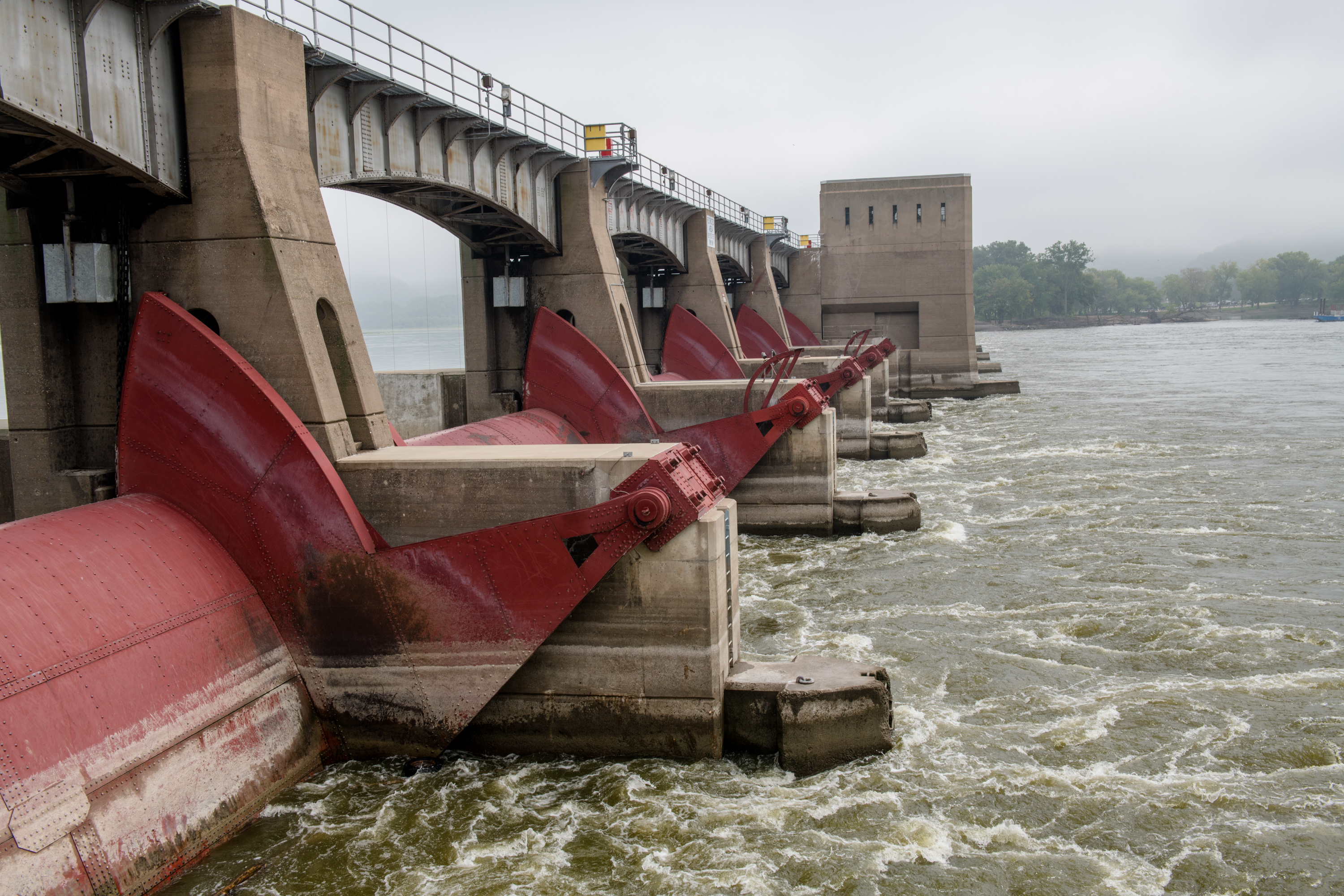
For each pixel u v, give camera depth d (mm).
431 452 19125
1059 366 118062
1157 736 18000
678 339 51125
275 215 18094
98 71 16094
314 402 17969
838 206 79750
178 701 14641
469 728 17781
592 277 36062
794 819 15438
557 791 16406
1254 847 14516
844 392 48969
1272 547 30516
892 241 79125
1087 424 60156
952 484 42188
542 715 17562
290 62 19344
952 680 20781
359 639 17234
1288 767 16797
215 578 16609
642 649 17125
